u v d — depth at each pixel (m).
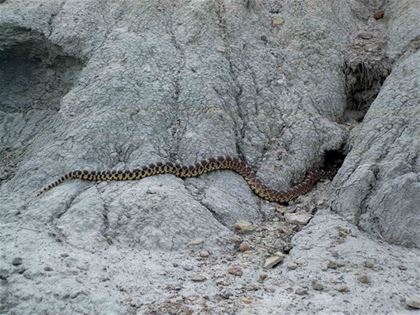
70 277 2.91
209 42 4.05
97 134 3.64
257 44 4.13
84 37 4.11
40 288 2.85
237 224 3.33
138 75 3.87
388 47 4.14
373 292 2.90
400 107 3.63
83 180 3.51
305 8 4.29
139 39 4.03
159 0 4.23
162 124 3.71
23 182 3.62
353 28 4.34
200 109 3.76
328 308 2.83
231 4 4.23
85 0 4.28
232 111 3.83
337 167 3.81
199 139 3.65
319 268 3.05
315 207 3.52
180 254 3.16
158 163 3.49
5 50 4.27
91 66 3.97
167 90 3.82
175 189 3.40
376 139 3.55
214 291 2.92
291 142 3.78
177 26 4.13
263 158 3.73
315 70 4.05
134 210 3.28
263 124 3.83
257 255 3.18
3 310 2.79
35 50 4.26
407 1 4.30
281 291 2.93
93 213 3.28
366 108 4.09
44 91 4.35
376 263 3.07
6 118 4.35
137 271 3.01
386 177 3.37
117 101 3.76
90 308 2.79
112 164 3.57
